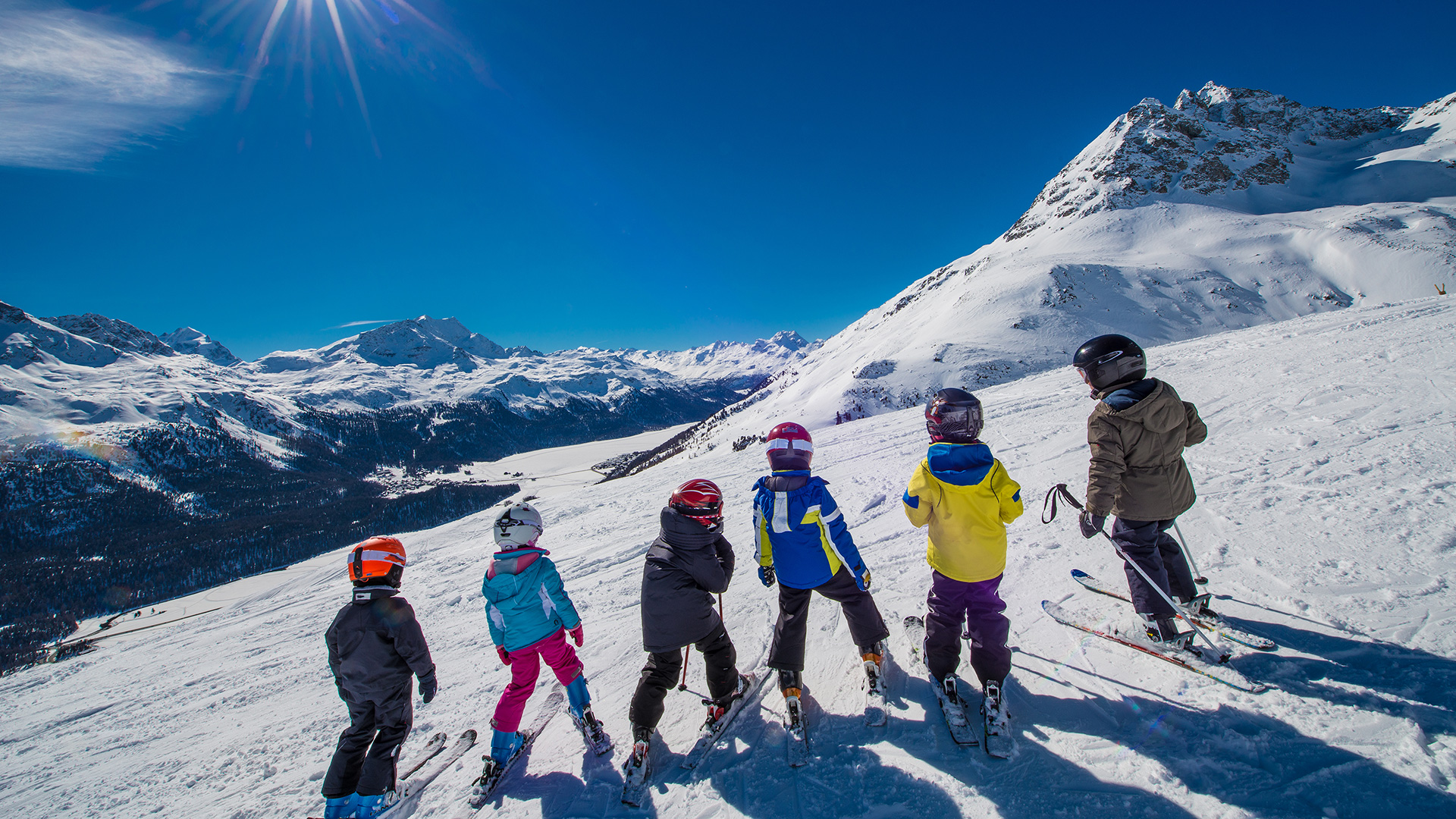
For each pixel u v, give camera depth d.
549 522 12.97
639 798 2.71
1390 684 2.46
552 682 4.41
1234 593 3.40
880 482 8.81
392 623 2.98
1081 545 4.46
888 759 2.63
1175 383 10.37
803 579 2.90
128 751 5.97
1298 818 1.97
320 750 4.52
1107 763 2.38
